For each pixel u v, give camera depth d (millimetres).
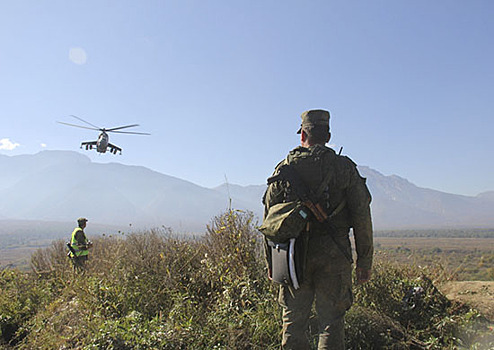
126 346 3373
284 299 2676
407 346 3166
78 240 8008
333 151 2627
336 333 2443
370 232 2521
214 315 3787
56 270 7699
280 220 2451
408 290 4055
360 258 2561
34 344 4348
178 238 5523
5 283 7586
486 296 4000
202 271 4719
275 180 2613
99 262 6246
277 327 3367
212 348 3287
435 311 3740
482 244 104875
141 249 5461
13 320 5527
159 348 3299
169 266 5012
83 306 4559
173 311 3852
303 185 2514
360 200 2498
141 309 4254
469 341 3209
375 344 3240
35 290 6602
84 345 3691
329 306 2479
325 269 2488
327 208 2480
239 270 4461
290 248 2463
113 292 4570
